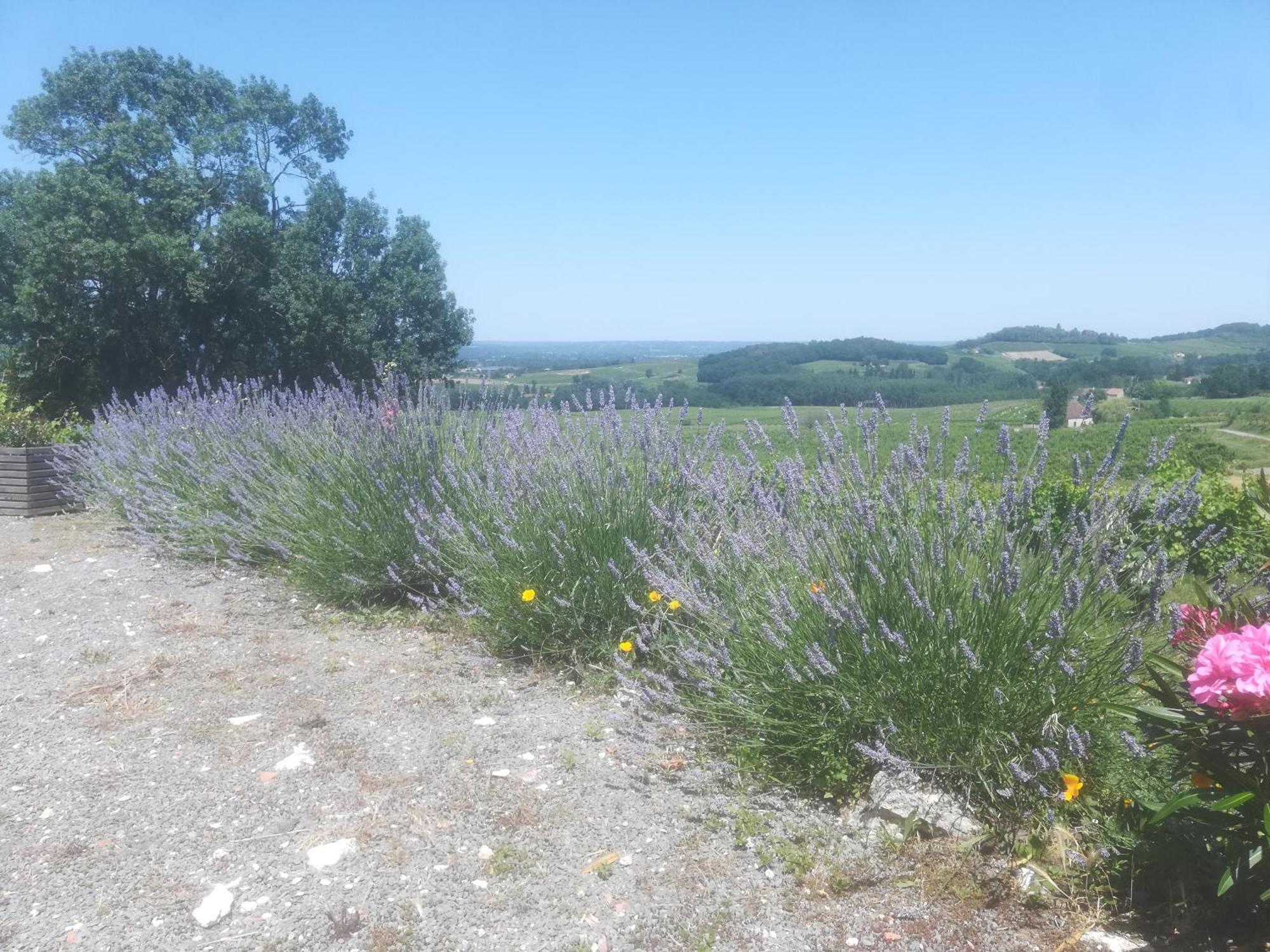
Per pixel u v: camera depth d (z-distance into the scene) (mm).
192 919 2801
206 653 5102
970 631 3264
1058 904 2777
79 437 10234
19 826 3330
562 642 4844
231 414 8453
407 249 29734
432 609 5578
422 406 6645
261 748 3926
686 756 3768
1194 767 2637
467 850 3143
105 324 26391
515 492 5219
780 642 3533
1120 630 3287
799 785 3506
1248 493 3418
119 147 26156
